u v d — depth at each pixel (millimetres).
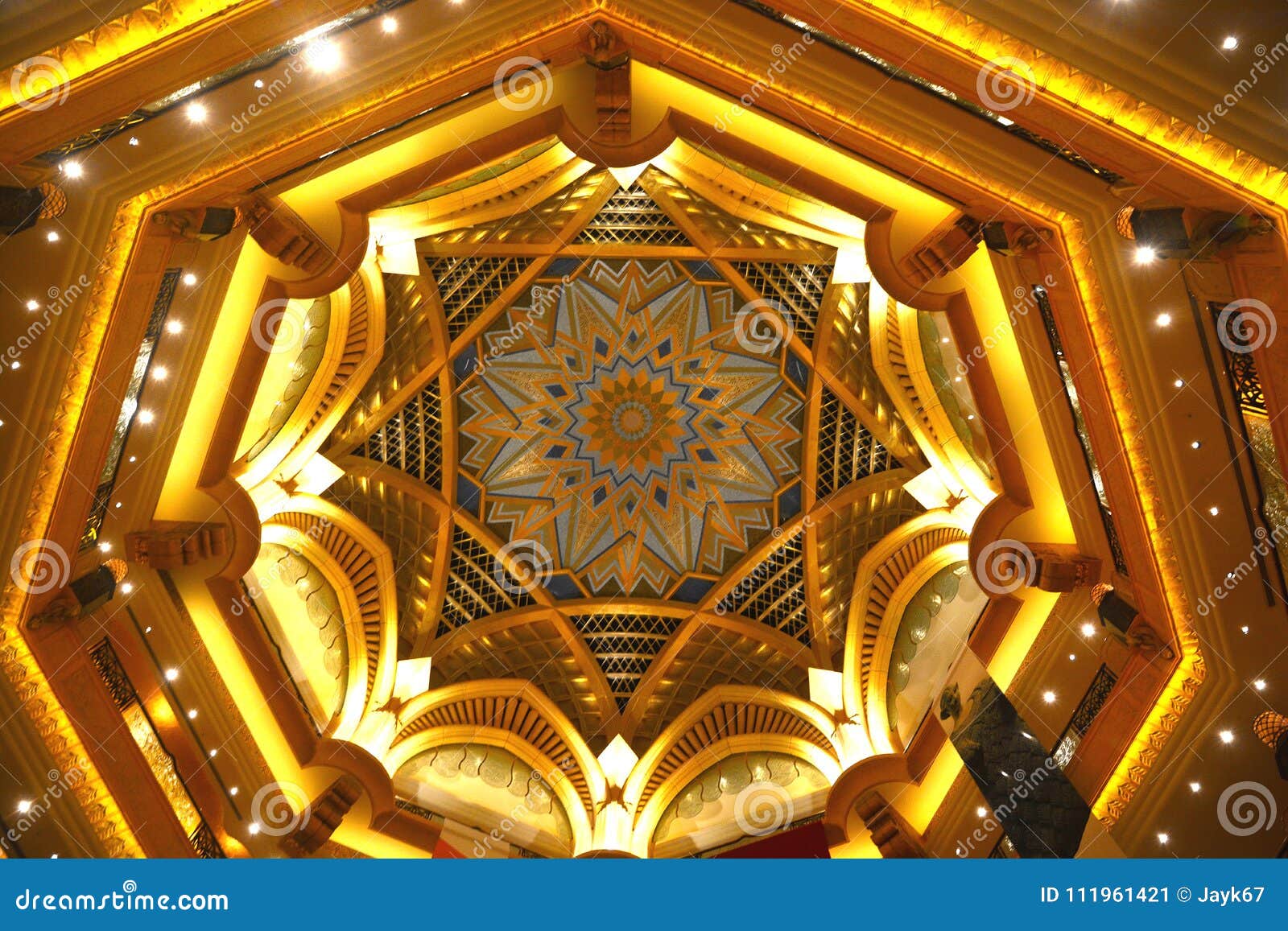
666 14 6734
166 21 5305
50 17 5082
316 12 5738
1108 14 5227
